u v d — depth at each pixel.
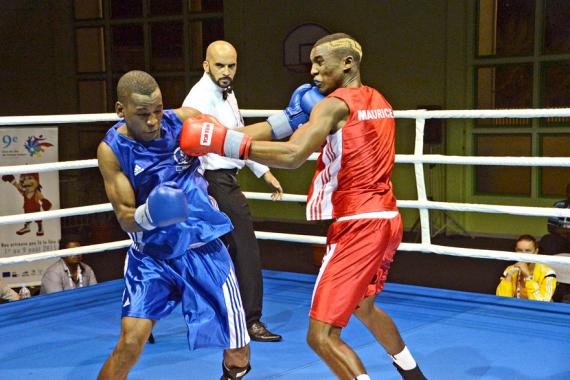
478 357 2.82
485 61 7.61
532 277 4.06
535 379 2.59
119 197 2.01
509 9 7.50
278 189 3.49
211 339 2.13
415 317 3.34
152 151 2.03
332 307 2.01
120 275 7.28
